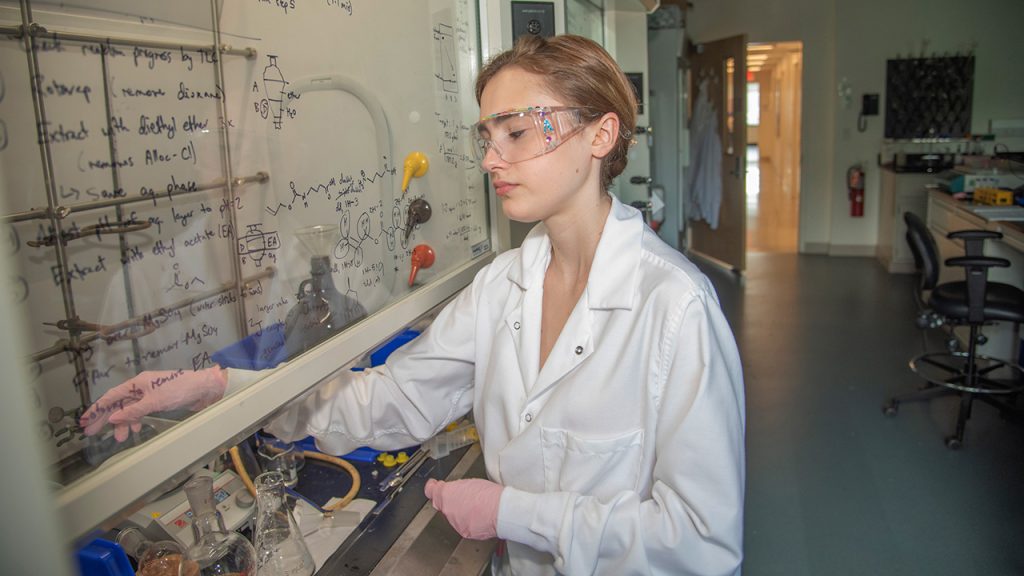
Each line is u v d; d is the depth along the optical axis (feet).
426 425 3.90
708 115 21.99
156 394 2.29
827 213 23.12
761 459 10.48
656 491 2.93
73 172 2.02
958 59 20.67
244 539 3.06
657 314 3.00
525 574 3.52
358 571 3.24
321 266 3.16
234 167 2.65
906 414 11.59
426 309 3.96
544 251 3.59
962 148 21.08
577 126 3.02
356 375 3.94
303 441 4.37
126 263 2.21
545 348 3.54
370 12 3.50
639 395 3.10
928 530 8.63
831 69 22.02
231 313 2.66
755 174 45.37
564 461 3.25
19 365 1.38
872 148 22.07
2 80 1.83
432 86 4.14
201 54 2.46
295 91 2.97
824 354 14.34
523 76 2.99
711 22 22.68
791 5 21.93
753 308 17.78
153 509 3.22
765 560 8.27
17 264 1.88
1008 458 10.11
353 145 3.40
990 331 13.08
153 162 2.29
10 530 1.45
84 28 2.02
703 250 23.97
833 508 9.20
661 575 2.89
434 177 4.19
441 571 3.31
